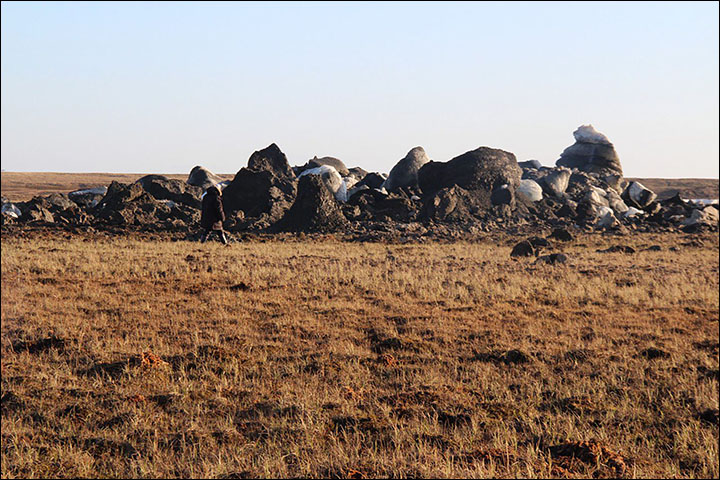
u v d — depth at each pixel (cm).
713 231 8262
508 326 2364
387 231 7238
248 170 8650
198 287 3072
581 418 1393
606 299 2966
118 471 1079
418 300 2848
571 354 1959
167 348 1909
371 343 2069
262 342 2027
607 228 8138
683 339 2220
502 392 1575
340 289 3092
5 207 8038
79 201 9544
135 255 4322
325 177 9338
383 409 1405
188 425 1292
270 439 1216
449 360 1875
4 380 1552
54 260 3894
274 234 6856
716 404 1502
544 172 11200
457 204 8662
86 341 1980
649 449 1221
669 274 3941
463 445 1199
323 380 1648
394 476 1045
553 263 4459
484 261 4562
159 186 9150
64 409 1370
